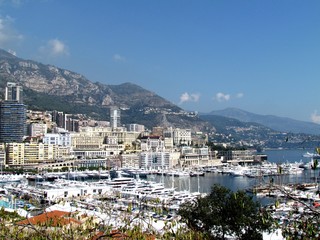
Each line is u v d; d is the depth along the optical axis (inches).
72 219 1096.8
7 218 984.3
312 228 929.5
